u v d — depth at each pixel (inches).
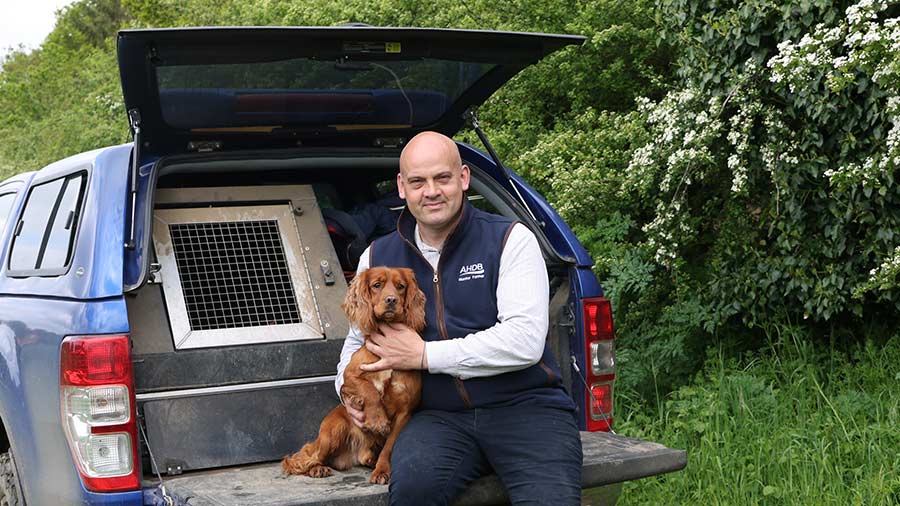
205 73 133.9
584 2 295.7
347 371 119.2
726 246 216.2
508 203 151.1
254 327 130.1
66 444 113.8
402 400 117.0
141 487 112.7
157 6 600.4
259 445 124.3
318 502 104.3
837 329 218.4
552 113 309.7
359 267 127.2
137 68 127.4
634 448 123.6
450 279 118.1
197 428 120.8
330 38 130.6
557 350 138.7
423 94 153.1
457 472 111.2
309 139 159.9
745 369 207.3
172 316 126.0
